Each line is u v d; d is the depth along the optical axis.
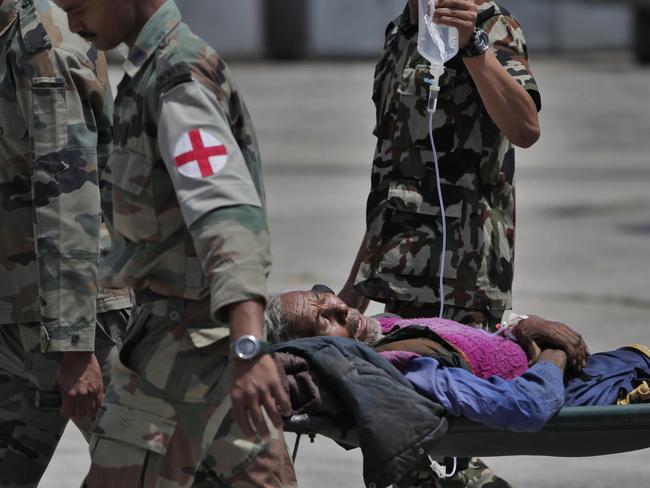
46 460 12.00
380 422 10.05
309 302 11.38
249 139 9.25
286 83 108.19
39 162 11.04
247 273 8.37
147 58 9.01
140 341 9.49
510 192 13.24
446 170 12.93
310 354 10.43
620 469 17.69
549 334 11.75
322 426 10.26
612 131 80.62
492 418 10.57
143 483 9.33
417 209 12.93
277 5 142.12
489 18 12.71
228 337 9.24
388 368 10.52
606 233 41.41
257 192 9.27
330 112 87.12
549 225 43.38
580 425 10.78
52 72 11.13
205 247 8.46
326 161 63.78
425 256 12.91
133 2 9.14
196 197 8.53
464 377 10.74
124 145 9.12
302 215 44.88
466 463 13.16
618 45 168.50
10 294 11.52
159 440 9.27
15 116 11.32
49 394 11.08
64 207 11.02
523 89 12.37
